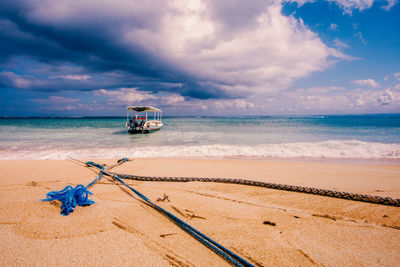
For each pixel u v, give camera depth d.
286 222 3.12
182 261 2.19
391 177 5.89
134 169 6.67
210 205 3.71
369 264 2.19
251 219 3.20
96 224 2.90
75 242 2.47
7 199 3.72
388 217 3.31
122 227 2.85
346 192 4.29
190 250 2.39
